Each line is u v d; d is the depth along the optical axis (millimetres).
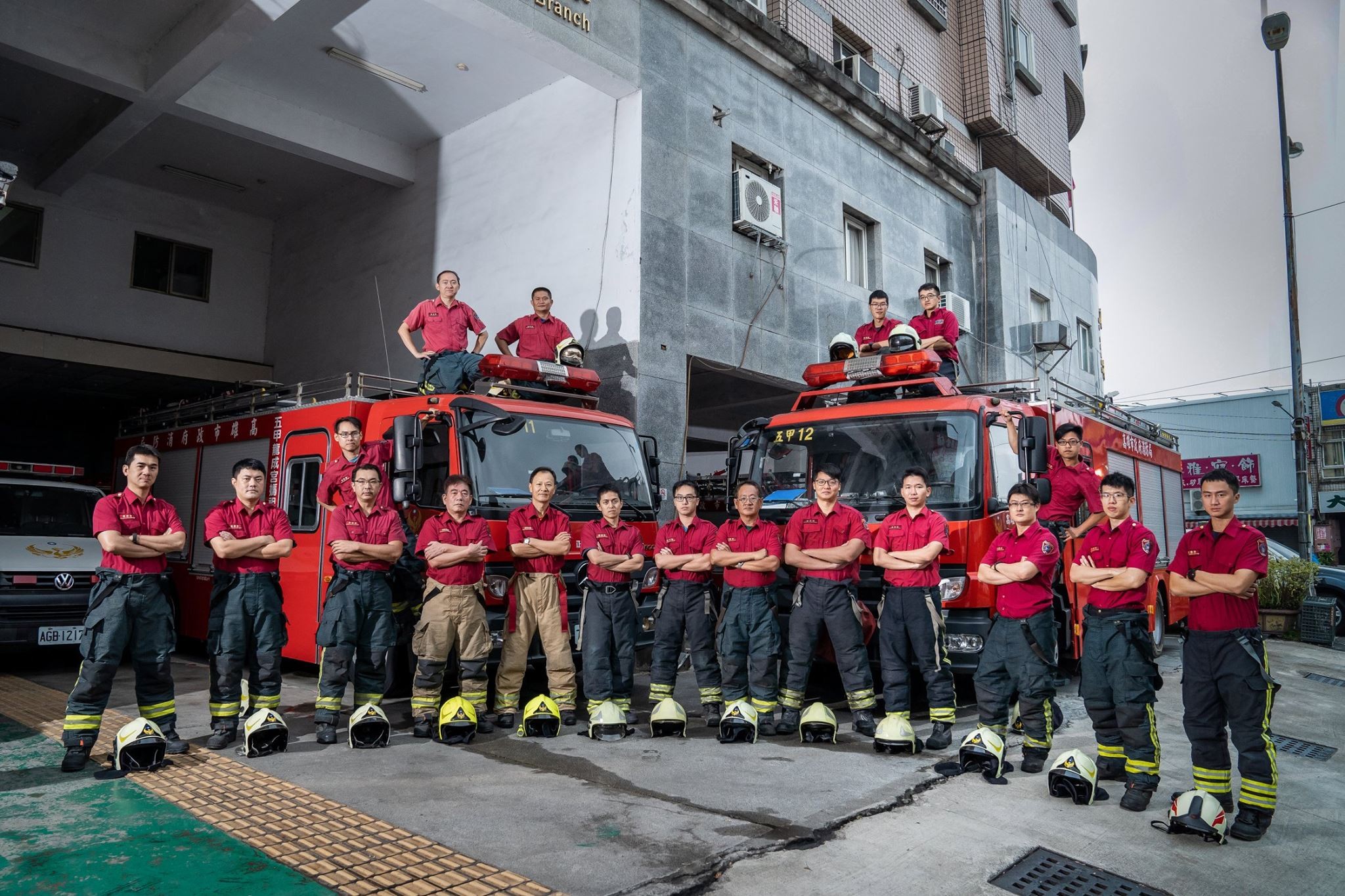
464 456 7086
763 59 12602
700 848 3980
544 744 6047
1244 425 32750
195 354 14461
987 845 4152
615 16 10492
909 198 16109
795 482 7871
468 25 10219
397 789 4891
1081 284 21938
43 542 9211
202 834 4137
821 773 5285
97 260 13633
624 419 8398
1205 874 3910
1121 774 5125
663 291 10672
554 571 6734
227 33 9344
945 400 7477
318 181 13969
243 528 5957
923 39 18000
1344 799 5219
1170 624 11430
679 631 6840
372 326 13453
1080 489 7805
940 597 6266
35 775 5117
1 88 11242
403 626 7305
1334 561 24500
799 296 13000
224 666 5879
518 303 11578
